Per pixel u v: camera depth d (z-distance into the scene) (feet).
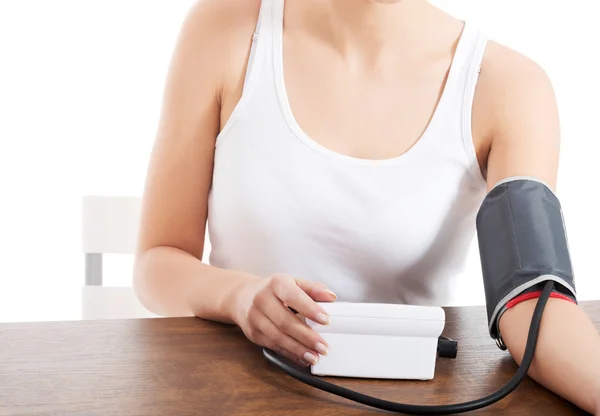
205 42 3.58
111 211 4.20
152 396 2.08
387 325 2.28
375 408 2.08
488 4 8.06
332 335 2.31
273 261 3.57
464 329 2.93
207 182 3.64
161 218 3.56
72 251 8.15
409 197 3.51
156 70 8.00
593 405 2.15
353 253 3.55
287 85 3.55
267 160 3.50
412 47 3.56
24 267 8.13
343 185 3.48
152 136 8.07
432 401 2.17
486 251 2.81
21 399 2.02
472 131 3.55
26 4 7.88
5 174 8.02
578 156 8.14
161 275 3.28
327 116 3.53
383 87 3.55
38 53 7.94
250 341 2.64
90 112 8.03
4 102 7.95
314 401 2.11
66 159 8.07
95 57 7.97
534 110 3.45
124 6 7.91
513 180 2.94
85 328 2.70
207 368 2.34
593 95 8.02
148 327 2.76
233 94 3.57
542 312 2.48
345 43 3.53
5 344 2.48
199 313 2.93
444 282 3.78
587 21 7.94
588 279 8.29
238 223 3.55
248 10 3.64
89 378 2.20
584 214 8.21
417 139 3.54
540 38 8.03
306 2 3.64
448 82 3.54
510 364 2.54
